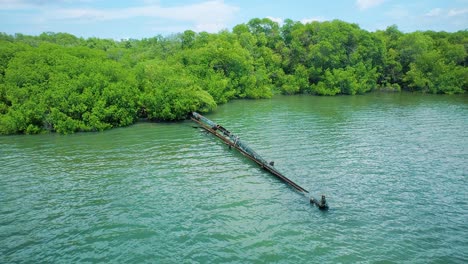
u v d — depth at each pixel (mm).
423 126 49750
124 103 52969
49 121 48469
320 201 24938
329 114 60750
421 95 88375
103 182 29906
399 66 100688
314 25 108250
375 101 77938
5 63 60094
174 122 55594
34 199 26719
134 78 58531
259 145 40375
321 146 39719
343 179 30047
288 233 21719
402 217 23609
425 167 32812
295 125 51219
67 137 45594
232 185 29250
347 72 92812
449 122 52344
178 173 31984
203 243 20719
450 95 86812
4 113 51562
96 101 50812
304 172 31703
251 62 92125
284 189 28359
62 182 29922
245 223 22953
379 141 41719
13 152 38656
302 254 19547
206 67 81188
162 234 21719
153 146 40938
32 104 48688
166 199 26578
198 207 25250
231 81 84062
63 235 21750
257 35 111312
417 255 19438
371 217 23625
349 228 22297
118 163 34781
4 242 21016
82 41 109938
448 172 31516
